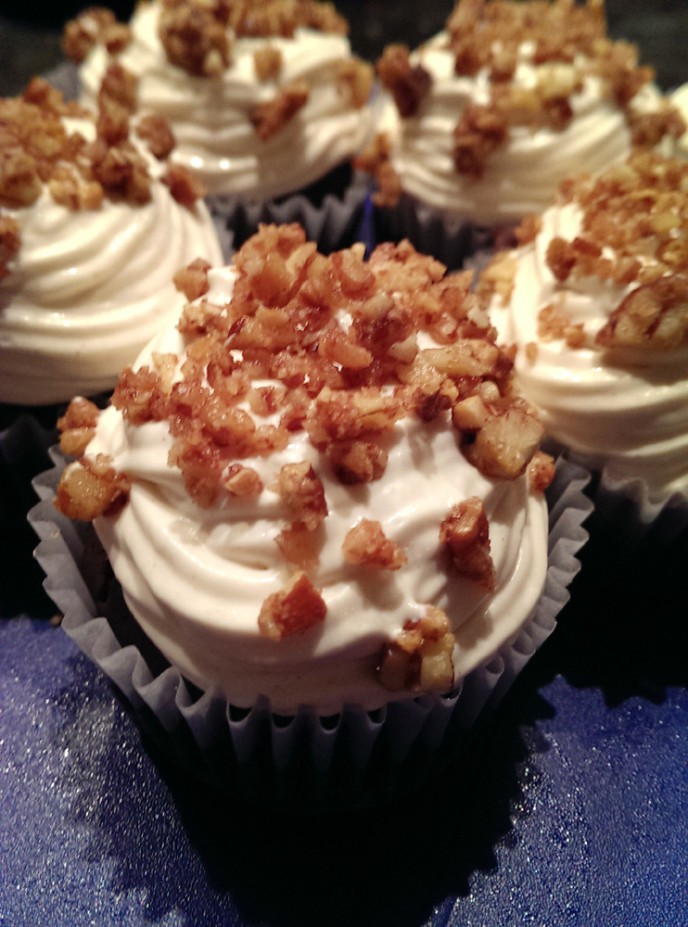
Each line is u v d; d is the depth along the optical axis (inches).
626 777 4.7
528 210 6.8
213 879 4.4
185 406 4.2
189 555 4.0
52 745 4.8
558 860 4.4
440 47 7.3
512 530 4.3
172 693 4.3
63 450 4.7
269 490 3.9
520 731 4.9
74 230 5.4
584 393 5.0
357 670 4.0
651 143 6.8
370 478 4.0
